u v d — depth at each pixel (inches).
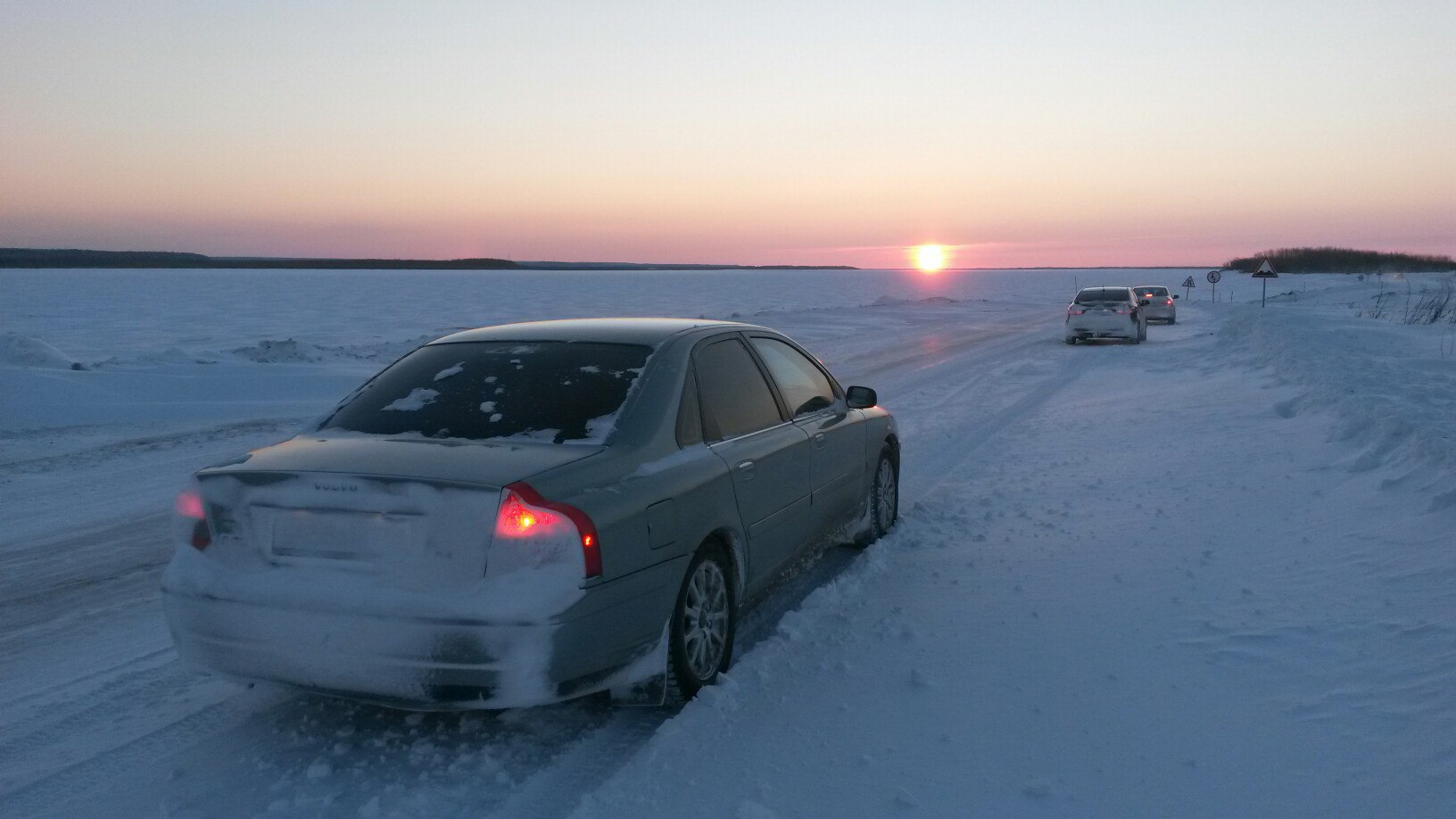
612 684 139.8
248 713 157.3
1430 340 744.3
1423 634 159.2
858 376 700.7
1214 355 722.2
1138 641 171.8
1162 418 429.1
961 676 160.9
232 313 1879.9
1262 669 156.0
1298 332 755.4
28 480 349.4
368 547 130.6
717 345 187.6
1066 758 131.4
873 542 247.6
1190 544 228.2
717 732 142.9
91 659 184.7
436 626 125.0
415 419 156.9
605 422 152.7
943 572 221.8
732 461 169.2
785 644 177.6
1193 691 150.3
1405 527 215.2
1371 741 129.8
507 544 126.9
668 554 146.7
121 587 231.8
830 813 119.9
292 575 132.6
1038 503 285.0
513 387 162.9
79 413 491.8
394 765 137.6
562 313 1841.8
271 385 592.4
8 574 241.9
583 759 139.4
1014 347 957.8
